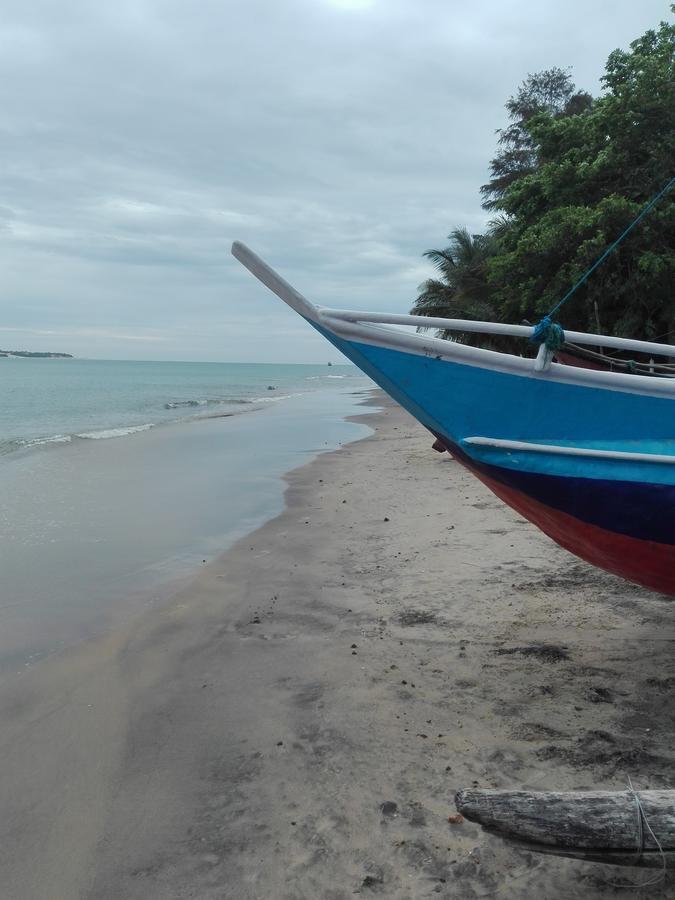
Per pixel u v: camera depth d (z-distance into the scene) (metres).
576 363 5.07
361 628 5.93
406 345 3.82
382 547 8.46
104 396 52.31
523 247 15.48
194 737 4.28
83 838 3.39
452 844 3.22
